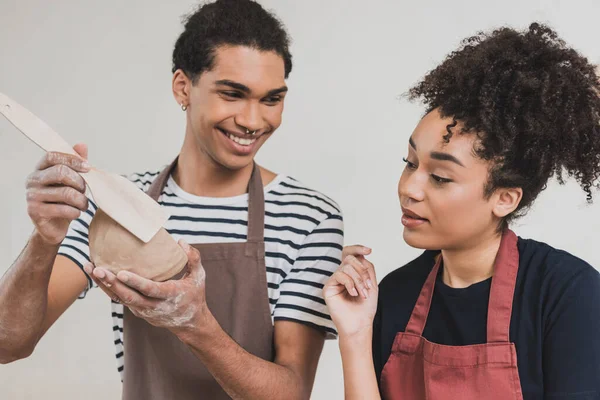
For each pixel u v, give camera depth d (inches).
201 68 55.0
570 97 47.1
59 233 48.2
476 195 46.9
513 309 48.8
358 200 102.7
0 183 111.3
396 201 102.0
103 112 107.8
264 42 54.3
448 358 49.3
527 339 48.0
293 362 56.7
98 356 108.0
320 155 103.1
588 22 94.8
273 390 53.1
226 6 55.9
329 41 101.8
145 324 59.0
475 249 49.9
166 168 62.7
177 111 106.6
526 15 96.4
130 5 106.7
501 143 45.6
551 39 49.2
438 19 99.2
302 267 58.9
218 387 58.2
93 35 107.7
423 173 47.6
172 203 61.4
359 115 102.1
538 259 49.6
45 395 108.0
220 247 58.7
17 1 108.7
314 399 104.3
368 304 53.1
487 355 48.2
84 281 60.6
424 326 51.7
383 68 101.0
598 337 46.1
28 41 109.0
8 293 52.9
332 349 104.2
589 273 47.8
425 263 53.9
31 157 110.9
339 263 59.7
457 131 46.3
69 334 108.5
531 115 46.3
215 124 55.4
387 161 101.9
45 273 52.2
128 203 46.3
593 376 45.5
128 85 107.3
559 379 46.2
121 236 46.8
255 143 56.8
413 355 51.5
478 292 50.1
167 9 106.0
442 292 51.4
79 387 107.9
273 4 102.3
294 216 60.2
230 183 60.6
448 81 49.1
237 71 53.7
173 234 60.2
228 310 58.3
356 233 102.8
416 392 51.4
